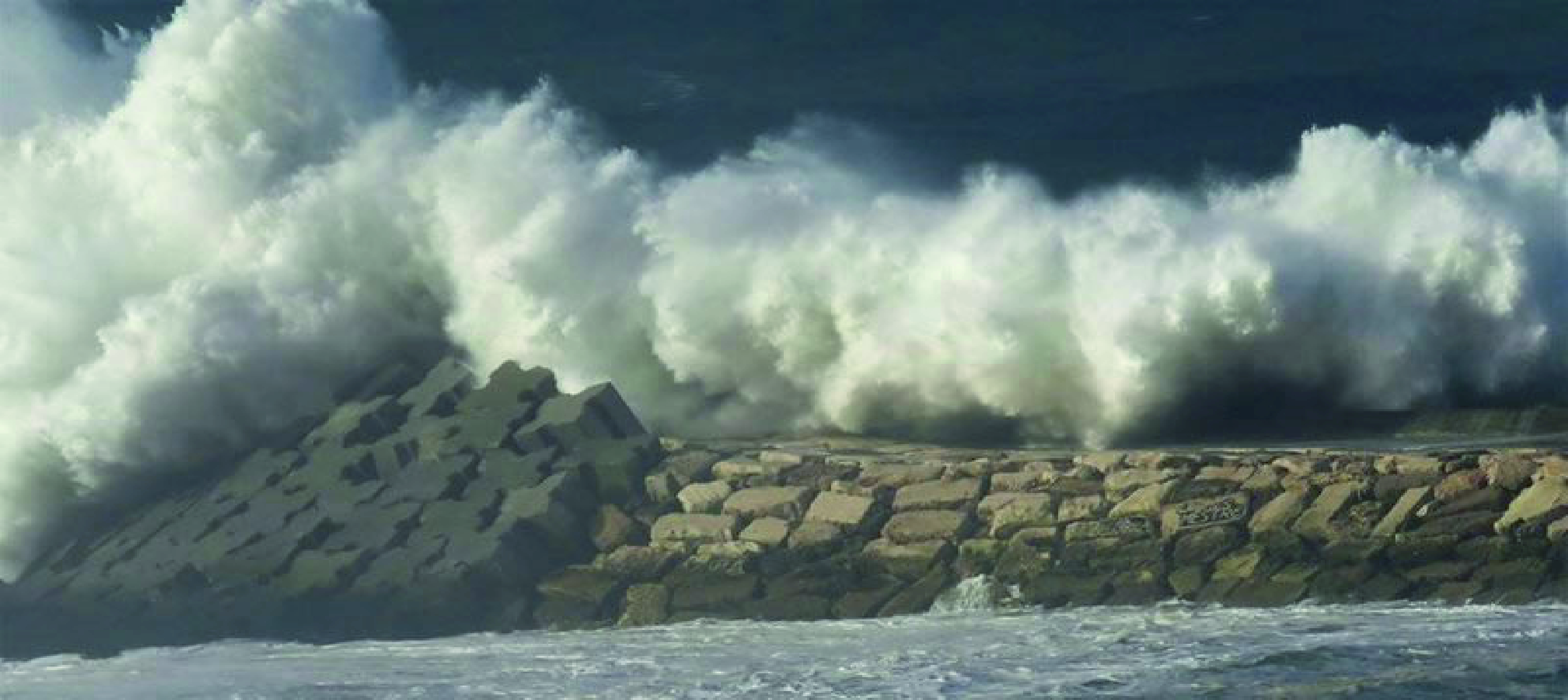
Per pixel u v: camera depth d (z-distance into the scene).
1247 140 106.81
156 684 63.84
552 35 135.38
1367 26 124.25
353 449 79.12
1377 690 53.66
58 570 78.00
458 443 77.62
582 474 74.62
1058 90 117.88
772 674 59.00
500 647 66.31
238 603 72.25
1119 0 134.12
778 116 116.81
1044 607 65.38
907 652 60.50
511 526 71.75
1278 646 58.06
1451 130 106.75
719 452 77.19
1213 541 65.94
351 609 70.88
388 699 59.75
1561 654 55.72
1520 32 120.38
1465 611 60.72
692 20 136.88
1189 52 123.19
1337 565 64.12
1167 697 54.00
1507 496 65.25
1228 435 79.81
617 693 58.44
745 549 70.00
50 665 68.50
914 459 75.56
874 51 128.75
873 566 68.44
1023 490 70.31
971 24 132.25
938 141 108.06
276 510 76.88
